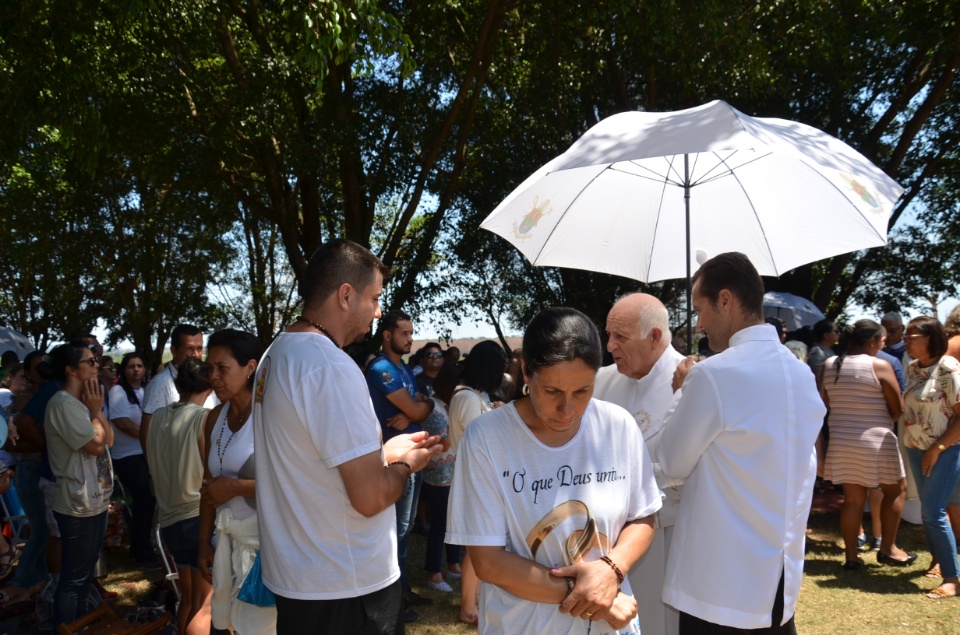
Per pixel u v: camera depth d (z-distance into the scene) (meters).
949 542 5.19
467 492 2.12
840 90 13.38
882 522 6.00
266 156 11.52
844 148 3.43
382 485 2.40
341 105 11.01
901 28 12.23
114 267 21.16
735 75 11.30
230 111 10.38
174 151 11.31
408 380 5.38
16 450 5.02
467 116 12.23
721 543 2.52
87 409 4.37
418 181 12.64
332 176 13.12
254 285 23.52
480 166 15.05
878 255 16.38
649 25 10.19
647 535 2.18
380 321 12.40
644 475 2.25
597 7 10.84
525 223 3.85
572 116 14.29
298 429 2.41
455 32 12.40
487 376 5.21
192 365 4.33
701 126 3.04
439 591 5.62
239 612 3.20
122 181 15.43
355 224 12.47
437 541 5.65
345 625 2.45
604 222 3.98
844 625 4.72
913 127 13.36
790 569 2.55
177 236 20.70
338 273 2.60
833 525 7.21
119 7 7.39
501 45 12.51
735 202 3.80
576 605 1.99
